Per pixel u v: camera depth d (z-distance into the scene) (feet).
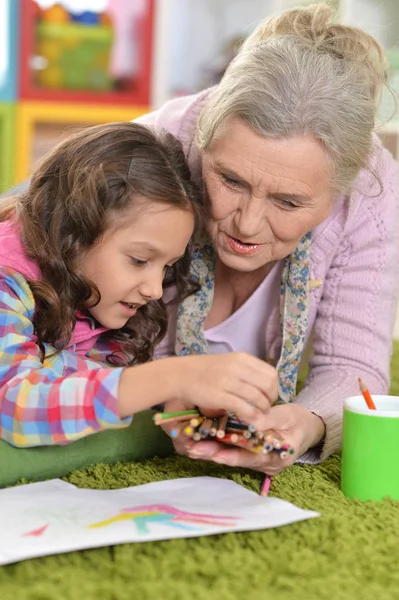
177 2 13.15
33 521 2.92
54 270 3.94
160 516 3.03
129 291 4.00
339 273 4.86
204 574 2.70
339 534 3.03
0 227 4.10
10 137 12.06
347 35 4.07
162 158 4.13
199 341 4.75
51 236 3.96
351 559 2.86
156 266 4.04
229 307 5.06
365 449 3.48
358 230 4.79
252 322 5.02
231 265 4.14
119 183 3.94
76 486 3.50
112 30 12.60
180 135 4.80
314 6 4.33
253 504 3.23
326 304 4.90
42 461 3.56
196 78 13.30
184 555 2.80
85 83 12.62
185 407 3.64
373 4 10.39
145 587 2.54
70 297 4.00
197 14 13.28
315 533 3.01
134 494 3.33
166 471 3.80
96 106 12.46
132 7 12.70
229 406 3.16
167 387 3.22
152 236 3.93
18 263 3.93
